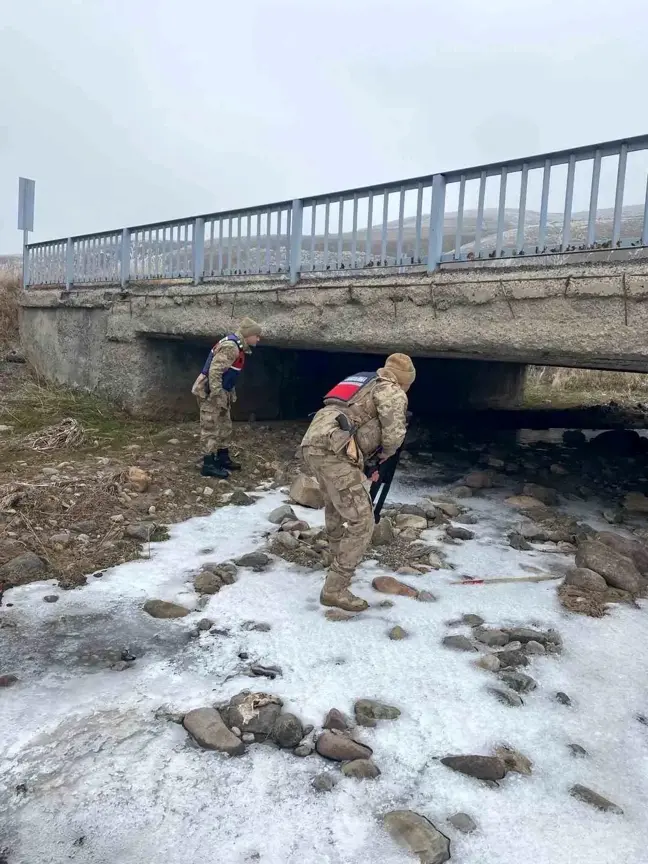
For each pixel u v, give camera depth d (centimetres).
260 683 308
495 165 514
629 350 448
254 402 977
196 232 795
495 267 517
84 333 1021
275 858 213
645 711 296
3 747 261
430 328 557
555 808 238
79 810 231
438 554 478
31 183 1203
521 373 1467
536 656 338
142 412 916
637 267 440
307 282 666
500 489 671
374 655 334
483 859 215
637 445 919
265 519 545
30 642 341
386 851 216
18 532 468
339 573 380
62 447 738
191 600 393
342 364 1091
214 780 248
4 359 1193
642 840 224
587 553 444
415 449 866
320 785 244
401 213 586
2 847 215
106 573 430
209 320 775
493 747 267
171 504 569
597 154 456
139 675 313
